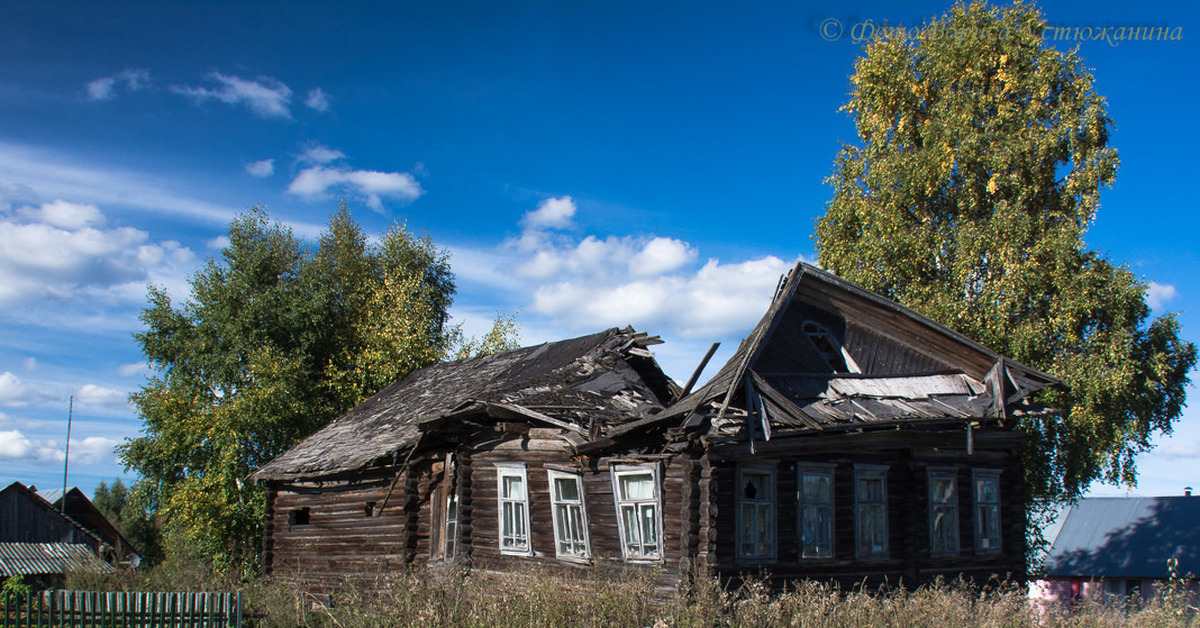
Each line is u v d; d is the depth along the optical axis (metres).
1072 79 25.08
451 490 17.25
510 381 19.64
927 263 25.44
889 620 11.27
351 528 19.75
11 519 36.16
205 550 27.70
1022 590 15.16
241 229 33.41
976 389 16.34
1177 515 43.09
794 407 13.16
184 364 30.69
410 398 23.58
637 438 14.37
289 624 14.41
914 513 15.45
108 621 13.58
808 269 15.70
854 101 27.91
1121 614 12.07
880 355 16.48
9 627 13.35
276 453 28.92
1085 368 22.44
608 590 12.02
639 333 19.14
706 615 11.34
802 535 14.13
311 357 32.12
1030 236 24.22
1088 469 23.47
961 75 25.80
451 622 11.50
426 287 39.47
